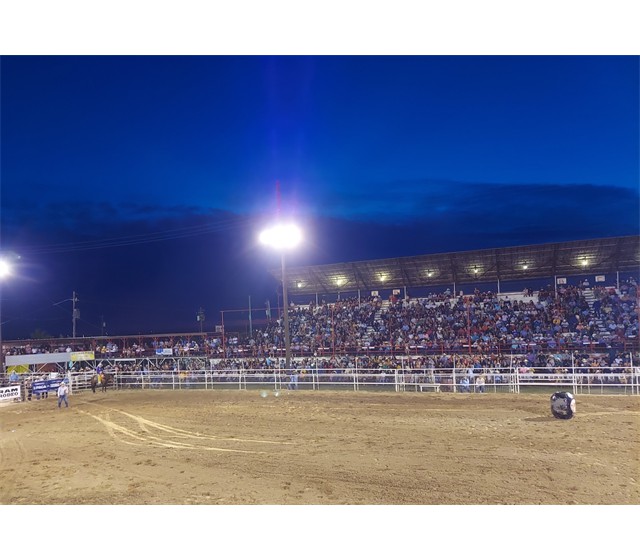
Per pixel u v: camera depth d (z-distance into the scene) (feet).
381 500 31.94
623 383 73.41
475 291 133.69
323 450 43.91
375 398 71.46
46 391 96.73
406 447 43.52
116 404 80.53
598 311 115.44
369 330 129.18
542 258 119.24
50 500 34.71
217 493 34.53
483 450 41.68
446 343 114.11
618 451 40.55
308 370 96.78
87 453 47.73
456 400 66.85
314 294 152.97
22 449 51.11
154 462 43.14
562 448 41.60
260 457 42.75
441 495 32.35
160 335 145.07
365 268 133.18
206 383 93.09
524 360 92.27
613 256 115.34
